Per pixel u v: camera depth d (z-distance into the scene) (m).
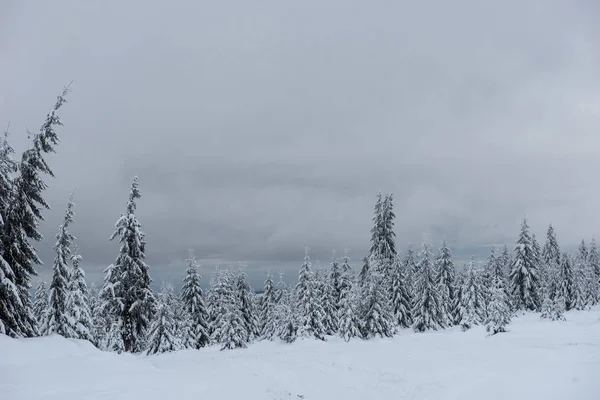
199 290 42.59
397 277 47.16
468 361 21.42
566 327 33.44
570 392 12.19
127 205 30.73
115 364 17.02
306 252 48.28
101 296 29.83
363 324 38.47
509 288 55.31
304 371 19.62
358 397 16.08
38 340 18.03
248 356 27.62
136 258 30.56
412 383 18.45
